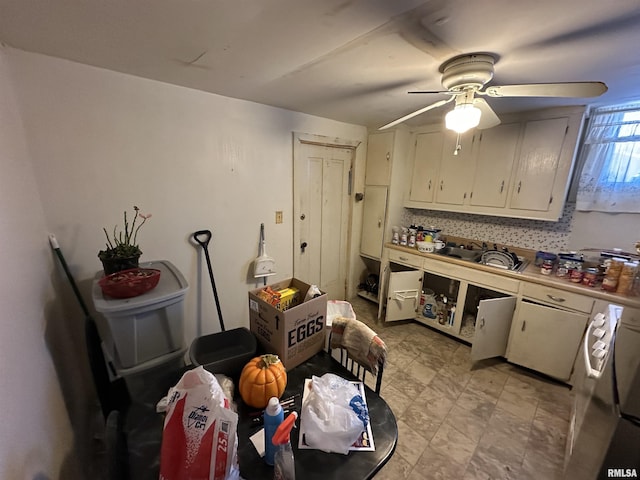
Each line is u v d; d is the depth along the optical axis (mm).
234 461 788
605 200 2211
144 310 1349
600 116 2145
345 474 869
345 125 2941
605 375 960
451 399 2025
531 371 2338
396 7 899
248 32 1081
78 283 1596
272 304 1476
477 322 2250
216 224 2145
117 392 1385
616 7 867
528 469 1533
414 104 2156
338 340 1431
